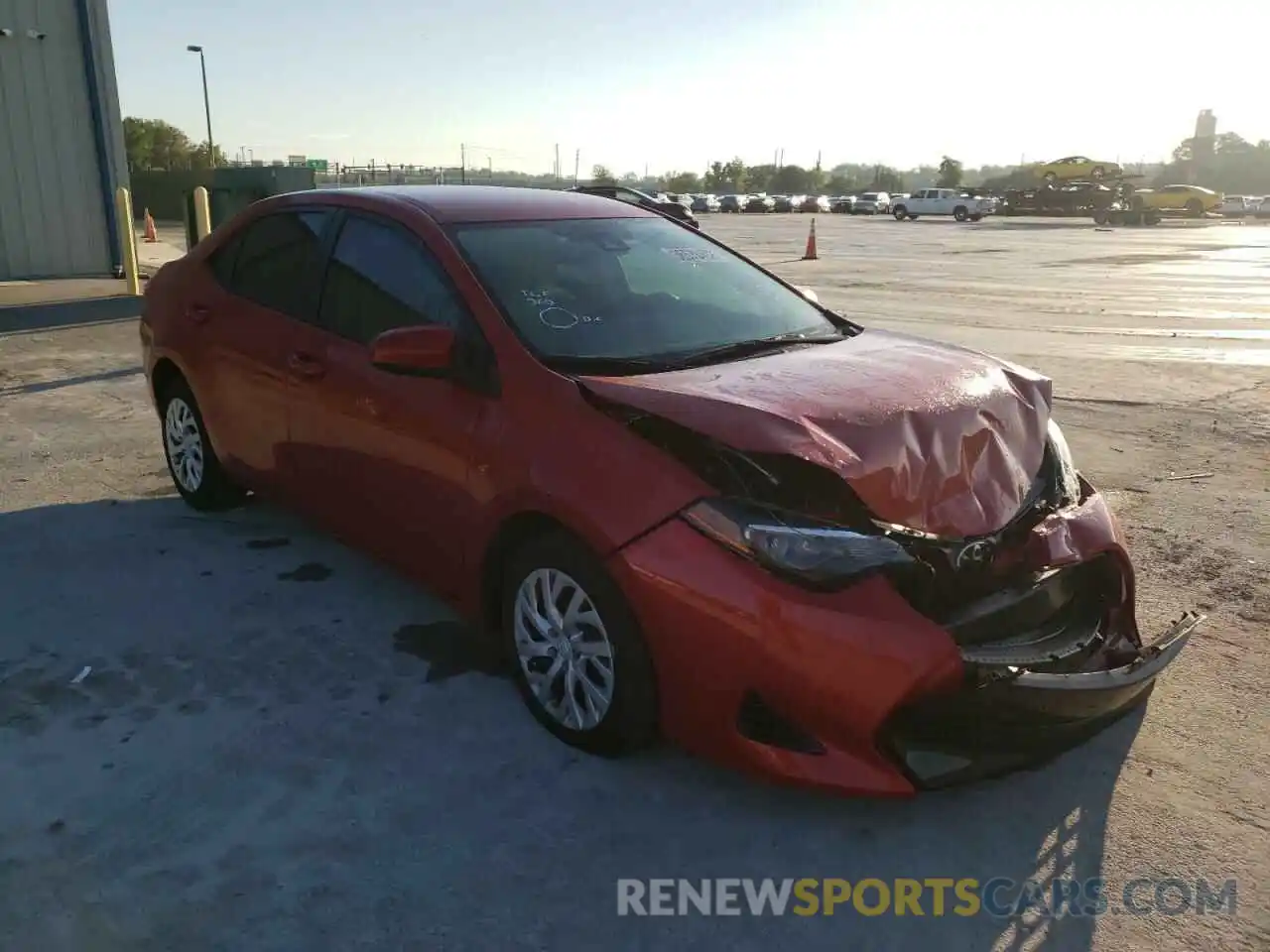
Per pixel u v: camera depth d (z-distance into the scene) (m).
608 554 2.97
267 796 3.05
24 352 9.78
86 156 15.14
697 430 2.93
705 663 2.83
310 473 4.32
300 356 4.24
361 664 3.83
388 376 3.80
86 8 14.66
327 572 4.67
